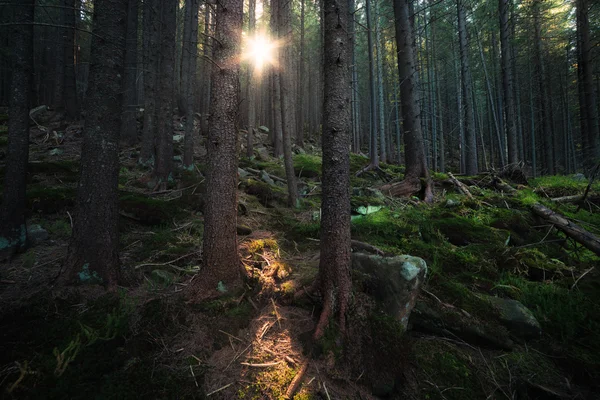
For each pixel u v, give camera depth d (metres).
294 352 2.82
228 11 3.36
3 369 2.23
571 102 23.88
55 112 12.95
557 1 16.22
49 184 6.28
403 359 2.82
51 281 3.34
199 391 2.41
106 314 2.87
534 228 5.66
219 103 3.36
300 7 19.53
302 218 6.34
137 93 15.34
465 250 4.73
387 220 5.54
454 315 3.28
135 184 7.01
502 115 17.84
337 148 3.13
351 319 2.98
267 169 10.47
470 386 2.75
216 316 3.12
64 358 2.35
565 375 2.91
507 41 11.84
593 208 6.90
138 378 2.38
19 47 4.02
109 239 3.47
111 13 3.56
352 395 2.54
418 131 7.84
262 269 3.96
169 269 3.95
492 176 9.03
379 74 16.50
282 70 7.16
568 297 3.70
